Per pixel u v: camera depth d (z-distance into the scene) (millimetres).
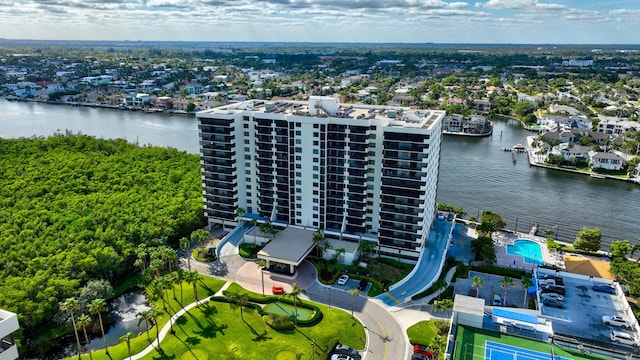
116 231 162125
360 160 153500
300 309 131875
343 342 117875
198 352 114438
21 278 132875
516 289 143375
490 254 153875
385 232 154750
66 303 107312
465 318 94188
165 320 128375
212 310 131750
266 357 112625
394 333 121688
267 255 149500
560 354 86938
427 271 150875
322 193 163000
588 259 158625
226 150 168750
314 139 156750
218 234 179125
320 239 157750
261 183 172500
